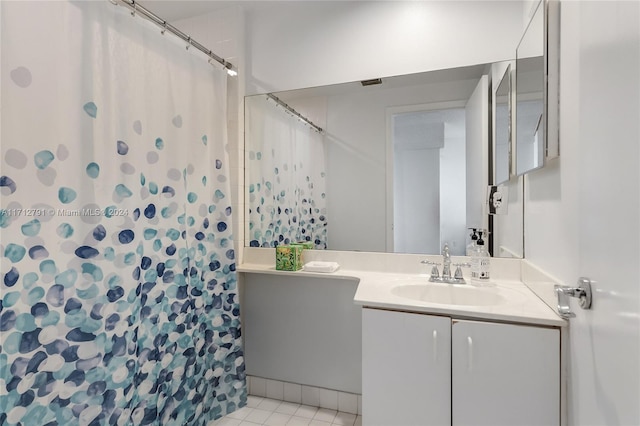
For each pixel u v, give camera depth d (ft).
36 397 3.39
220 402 6.09
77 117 3.78
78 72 3.79
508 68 5.27
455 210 5.63
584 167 2.79
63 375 3.61
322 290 6.40
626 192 2.08
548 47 3.67
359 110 6.16
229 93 6.63
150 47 4.77
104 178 4.05
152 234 4.76
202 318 5.78
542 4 3.73
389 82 5.97
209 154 5.95
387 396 4.26
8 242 3.19
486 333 3.82
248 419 5.99
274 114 6.64
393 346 4.23
